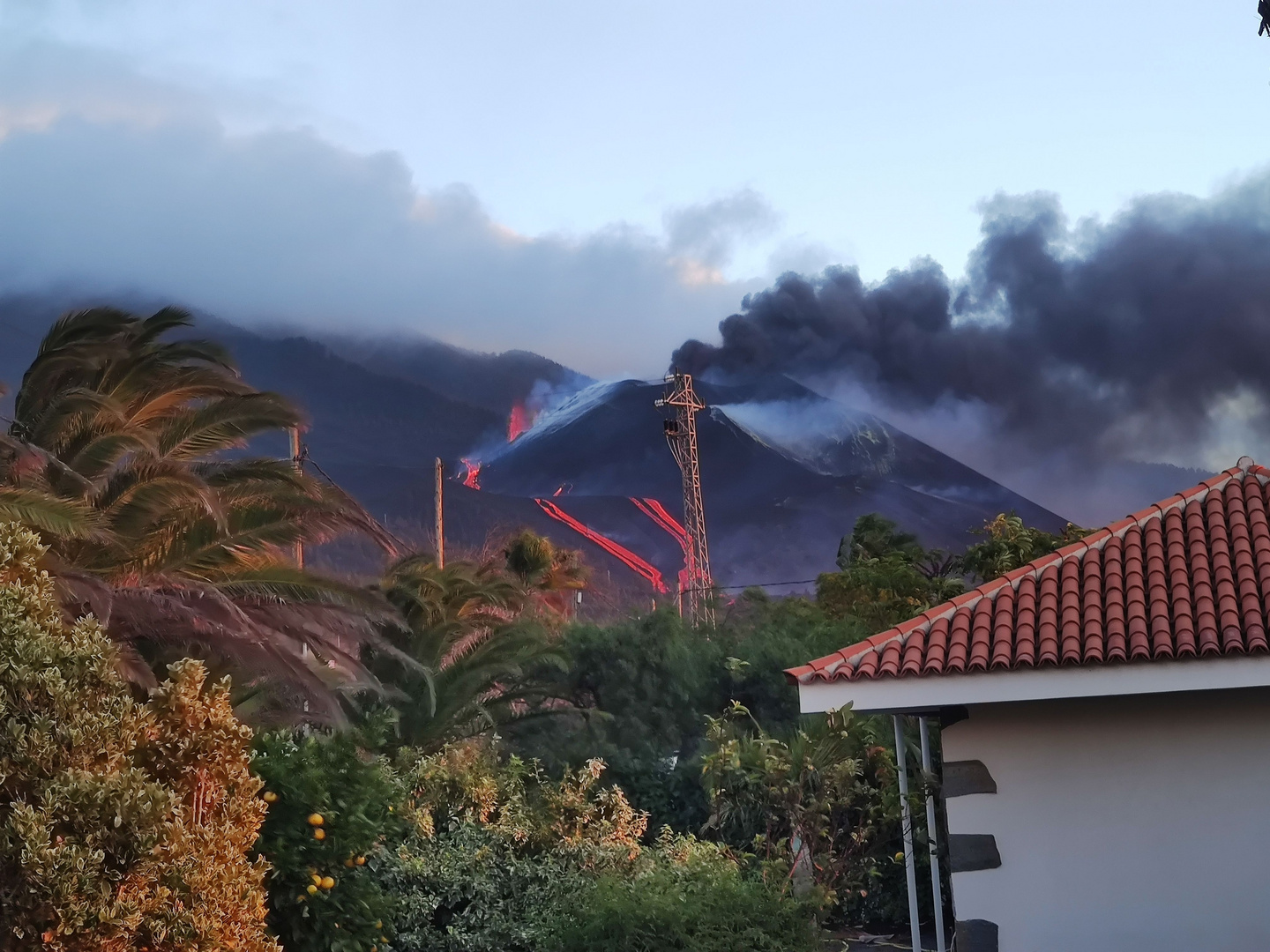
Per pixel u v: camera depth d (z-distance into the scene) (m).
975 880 10.02
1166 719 9.96
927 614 10.67
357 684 17.34
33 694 6.34
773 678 22.38
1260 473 11.48
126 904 6.04
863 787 12.28
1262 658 9.13
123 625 13.08
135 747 6.70
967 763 10.24
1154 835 9.80
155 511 13.95
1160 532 10.95
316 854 9.26
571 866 14.39
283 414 14.97
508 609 25.25
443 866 13.56
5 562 6.95
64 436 13.95
